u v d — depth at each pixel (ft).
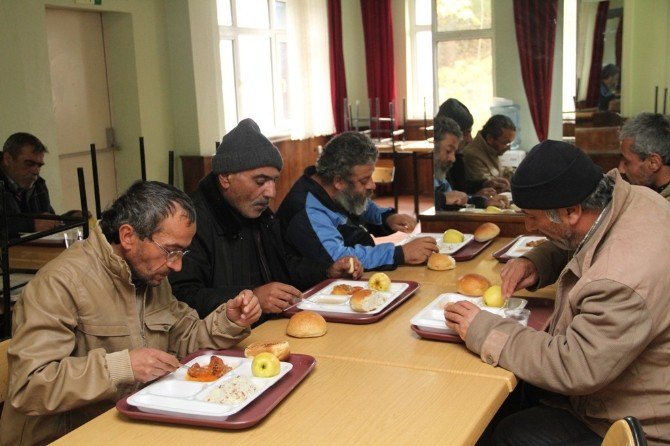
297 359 5.79
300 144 27.76
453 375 5.55
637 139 9.34
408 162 31.07
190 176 22.21
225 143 7.65
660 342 5.30
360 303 6.93
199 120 21.93
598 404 5.65
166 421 4.86
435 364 5.78
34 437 5.58
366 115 31.30
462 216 10.86
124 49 20.36
